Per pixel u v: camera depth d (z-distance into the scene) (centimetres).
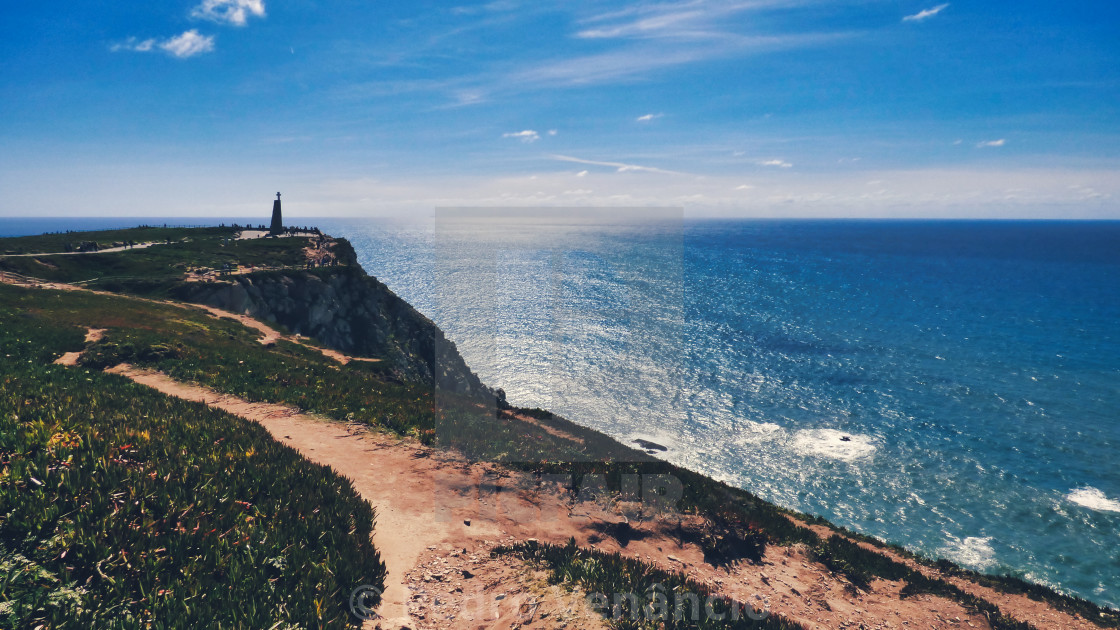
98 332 3055
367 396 2102
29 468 834
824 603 1234
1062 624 1495
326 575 803
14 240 7462
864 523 4297
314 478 1116
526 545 1065
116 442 1031
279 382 2227
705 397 7206
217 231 10075
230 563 773
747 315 13250
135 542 755
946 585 1496
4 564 655
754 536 1446
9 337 2636
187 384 2152
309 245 8756
